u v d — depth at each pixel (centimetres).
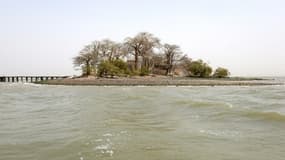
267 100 2906
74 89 6225
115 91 5112
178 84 8406
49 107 2478
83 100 3109
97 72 10588
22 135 1287
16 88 6806
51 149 1030
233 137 1220
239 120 1642
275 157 938
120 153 960
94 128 1411
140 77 10731
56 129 1416
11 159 930
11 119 1786
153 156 932
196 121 1638
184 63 12706
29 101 3153
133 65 12056
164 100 2873
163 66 12706
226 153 976
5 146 1091
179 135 1248
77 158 914
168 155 943
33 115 1967
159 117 1781
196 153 970
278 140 1162
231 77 12712
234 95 3831
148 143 1097
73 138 1188
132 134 1261
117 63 10944
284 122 1521
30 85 8944
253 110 1955
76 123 1577
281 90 5006
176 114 1919
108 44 11800
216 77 12119
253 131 1345
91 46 11344
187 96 3669
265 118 1653
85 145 1065
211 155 951
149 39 12300
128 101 2848
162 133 1291
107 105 2472
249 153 980
